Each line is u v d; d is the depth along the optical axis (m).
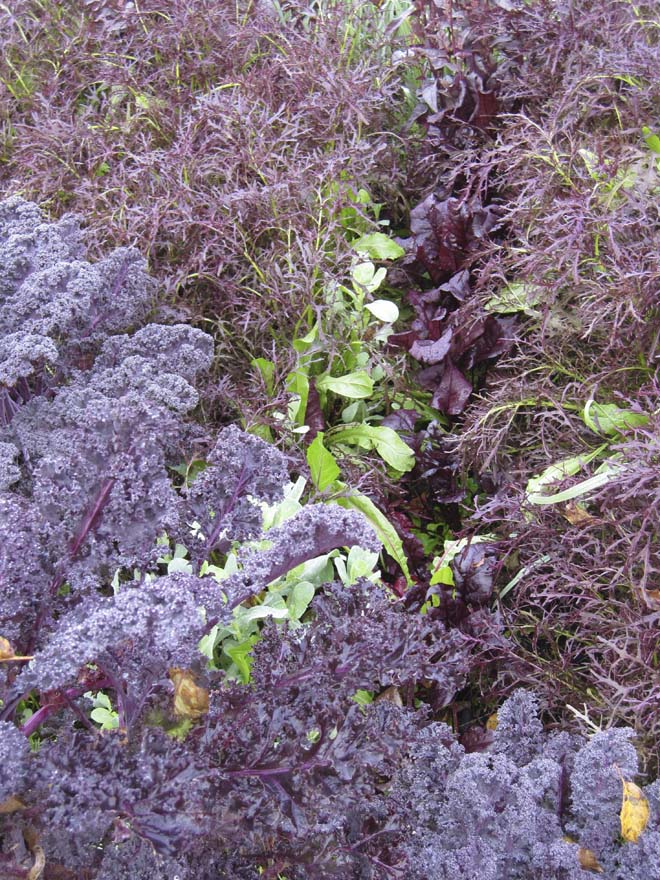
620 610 1.01
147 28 1.60
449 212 1.34
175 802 0.69
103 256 1.29
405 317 1.47
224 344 1.28
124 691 0.79
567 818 0.83
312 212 1.34
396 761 0.84
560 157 1.26
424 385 1.32
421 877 0.79
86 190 1.37
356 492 1.16
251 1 1.62
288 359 1.26
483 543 1.11
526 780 0.81
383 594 0.90
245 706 0.82
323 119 1.43
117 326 1.13
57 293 1.03
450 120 1.47
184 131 1.41
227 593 0.81
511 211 1.22
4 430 1.01
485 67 1.50
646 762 0.91
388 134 1.52
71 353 1.10
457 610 1.06
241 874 0.78
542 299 1.21
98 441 0.82
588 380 1.13
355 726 0.80
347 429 1.28
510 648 1.02
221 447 0.91
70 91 1.59
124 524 0.81
